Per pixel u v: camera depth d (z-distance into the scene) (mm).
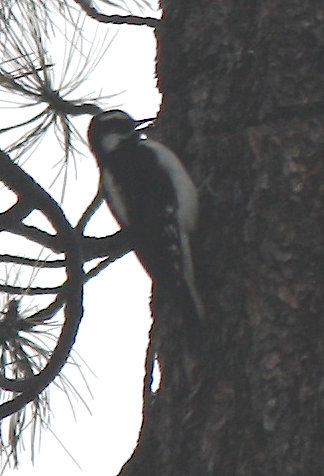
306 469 7059
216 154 8203
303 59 8008
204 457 7441
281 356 7398
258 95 8047
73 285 9086
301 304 7488
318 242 7602
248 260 7773
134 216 9234
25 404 9047
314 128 7848
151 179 9125
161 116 8820
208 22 8406
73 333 9070
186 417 7648
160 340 8195
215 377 7645
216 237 8055
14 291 9242
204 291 7973
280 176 7820
